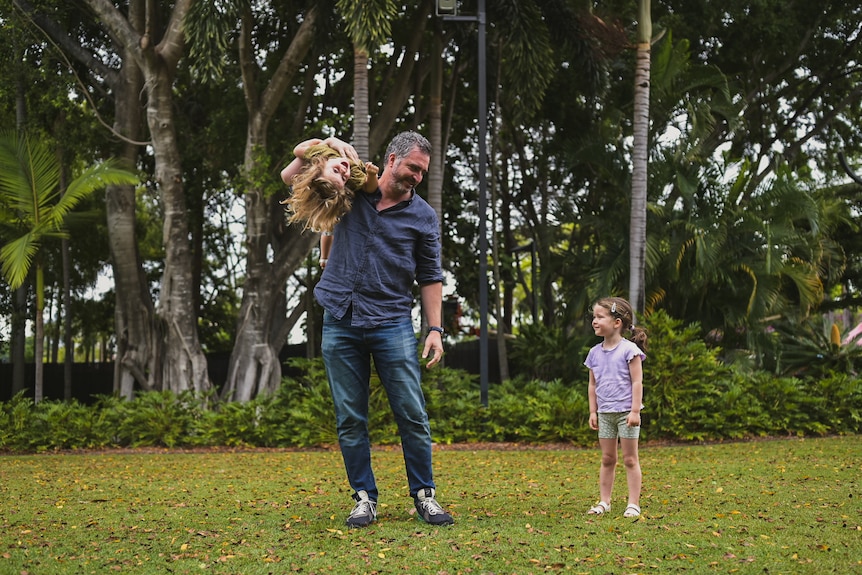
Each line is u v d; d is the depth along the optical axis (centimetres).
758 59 2181
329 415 1301
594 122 2073
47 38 1652
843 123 2419
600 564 403
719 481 758
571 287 1894
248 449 1284
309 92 1691
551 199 2447
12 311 2119
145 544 460
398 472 884
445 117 2097
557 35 1622
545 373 1723
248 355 1571
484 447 1243
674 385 1299
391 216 502
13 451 1288
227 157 1859
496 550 430
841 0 2081
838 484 726
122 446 1348
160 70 1530
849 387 1386
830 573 387
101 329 2605
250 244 1573
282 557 421
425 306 524
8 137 1408
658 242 1599
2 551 445
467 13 1641
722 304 1673
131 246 1622
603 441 573
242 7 1402
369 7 1298
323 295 506
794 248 1697
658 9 1981
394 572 389
